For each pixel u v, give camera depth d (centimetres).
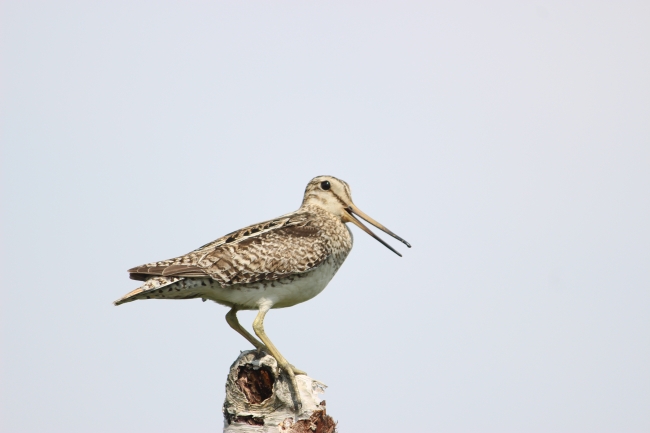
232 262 1305
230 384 1105
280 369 1095
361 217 1527
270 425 1077
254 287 1334
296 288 1373
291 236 1377
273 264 1332
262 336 1320
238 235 1373
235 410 1093
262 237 1355
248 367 1107
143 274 1280
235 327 1366
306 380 1109
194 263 1290
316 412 1078
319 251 1391
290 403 1083
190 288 1304
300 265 1358
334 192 1514
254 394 1114
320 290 1430
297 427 1074
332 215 1496
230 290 1332
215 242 1362
